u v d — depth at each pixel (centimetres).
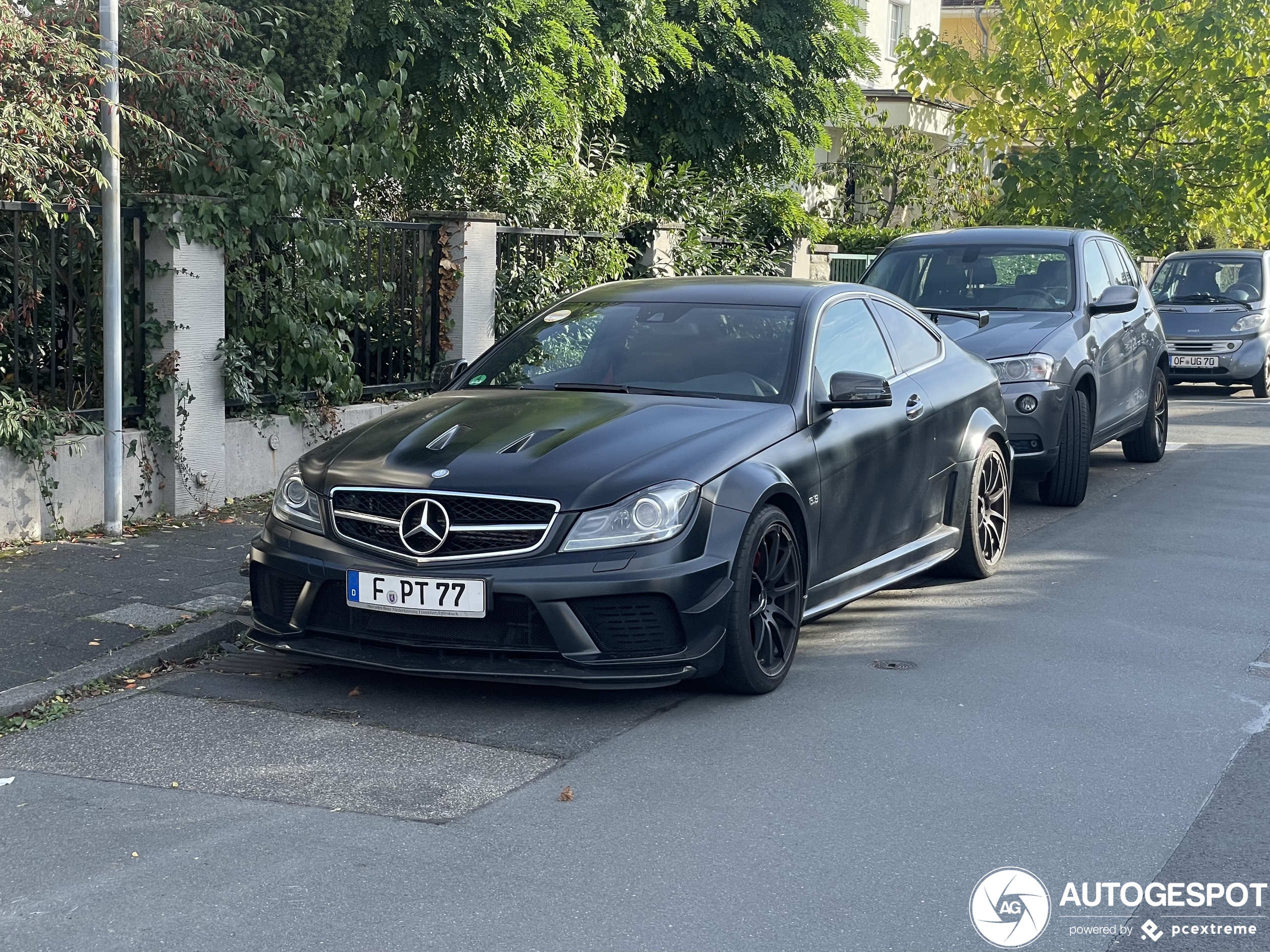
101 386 813
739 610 527
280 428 911
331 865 391
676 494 518
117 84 759
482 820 425
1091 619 677
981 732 509
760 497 539
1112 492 1067
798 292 674
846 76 1788
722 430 562
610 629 507
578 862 394
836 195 2528
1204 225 2348
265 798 442
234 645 616
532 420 573
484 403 605
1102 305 1041
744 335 639
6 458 732
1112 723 521
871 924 358
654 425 562
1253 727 518
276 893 373
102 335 806
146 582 680
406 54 1132
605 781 459
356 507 538
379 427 594
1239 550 845
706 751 488
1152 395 1191
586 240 1234
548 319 688
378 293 973
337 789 450
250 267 882
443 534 516
